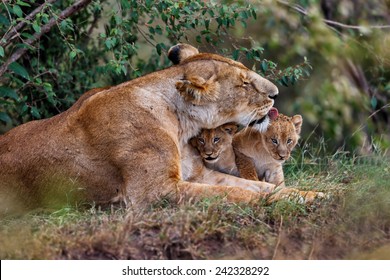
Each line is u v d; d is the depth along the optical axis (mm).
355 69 18156
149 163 10750
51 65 14211
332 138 17594
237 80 11367
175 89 11273
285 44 18453
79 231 9422
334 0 18453
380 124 17438
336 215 10102
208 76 11250
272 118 12094
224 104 11344
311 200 10742
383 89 17656
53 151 11102
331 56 17875
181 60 11867
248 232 9516
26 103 13242
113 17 13148
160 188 10680
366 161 13289
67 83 14172
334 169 12953
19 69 12617
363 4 18391
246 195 10656
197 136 11766
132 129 10859
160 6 12852
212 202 10180
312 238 9641
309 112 17984
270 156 12695
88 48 14930
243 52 13766
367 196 10438
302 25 17734
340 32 18375
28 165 11180
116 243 9125
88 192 11078
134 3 12867
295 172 13656
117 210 10578
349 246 9617
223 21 13086
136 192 10734
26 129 11516
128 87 11156
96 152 10961
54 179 11094
